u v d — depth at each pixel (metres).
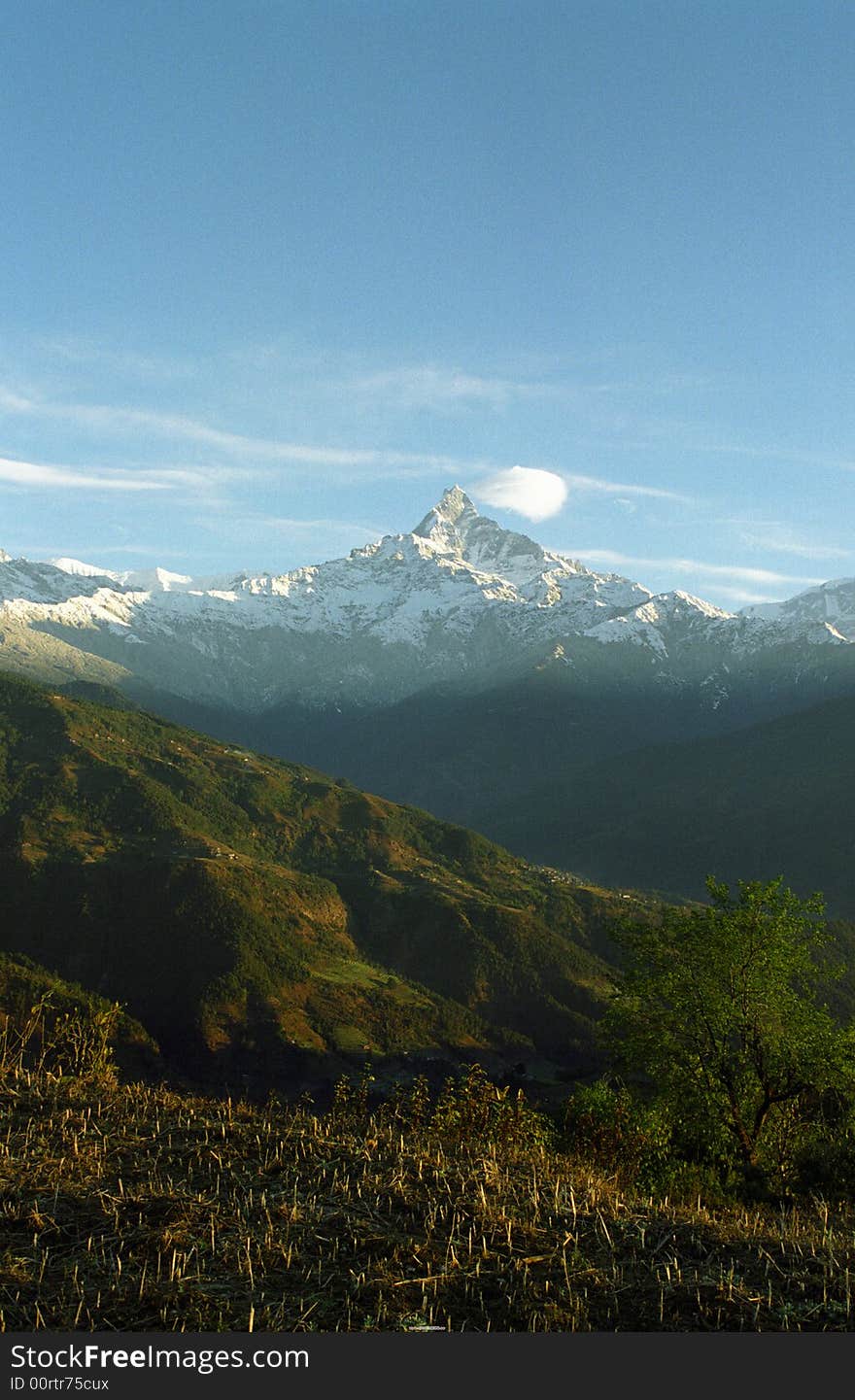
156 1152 11.21
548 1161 13.31
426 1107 14.67
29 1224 9.12
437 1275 8.64
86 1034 14.82
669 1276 8.88
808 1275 9.02
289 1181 10.61
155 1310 7.90
